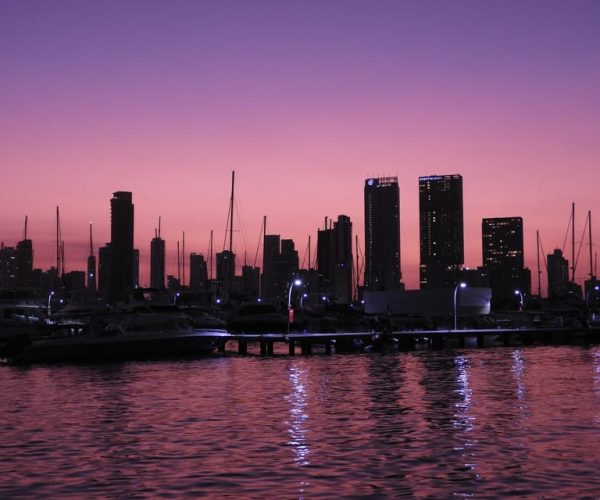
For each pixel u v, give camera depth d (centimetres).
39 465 2562
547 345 10331
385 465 2534
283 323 10575
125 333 7362
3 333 8262
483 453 2708
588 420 3425
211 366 6838
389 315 12081
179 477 2381
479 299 12506
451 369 6412
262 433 3177
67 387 5081
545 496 2119
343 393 4653
